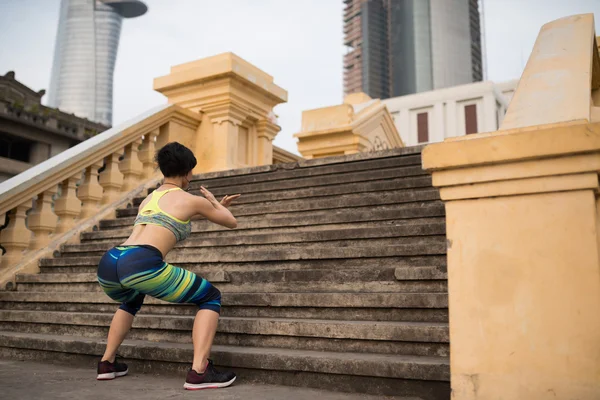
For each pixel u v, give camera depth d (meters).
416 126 36.66
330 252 4.06
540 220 2.21
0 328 4.54
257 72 8.67
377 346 3.03
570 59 3.31
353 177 5.68
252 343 3.37
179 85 8.33
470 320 2.27
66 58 186.00
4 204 5.24
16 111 22.25
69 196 6.12
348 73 164.50
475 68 159.88
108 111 183.38
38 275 5.10
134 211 6.51
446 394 2.58
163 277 2.83
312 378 2.89
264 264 4.30
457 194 2.38
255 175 6.52
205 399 2.59
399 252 3.85
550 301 2.14
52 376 3.22
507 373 2.17
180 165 3.15
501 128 2.70
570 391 2.05
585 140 2.10
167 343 3.53
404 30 157.50
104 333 3.97
